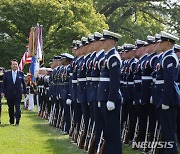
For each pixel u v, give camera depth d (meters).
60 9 46.94
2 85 24.06
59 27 48.31
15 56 46.50
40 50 34.78
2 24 47.38
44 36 46.19
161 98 13.05
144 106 16.14
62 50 48.56
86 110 16.39
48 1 46.28
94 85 14.60
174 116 13.14
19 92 24.02
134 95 16.44
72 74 18.14
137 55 16.91
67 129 20.38
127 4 69.31
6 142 18.14
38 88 30.17
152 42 15.27
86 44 16.84
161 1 69.19
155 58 14.95
